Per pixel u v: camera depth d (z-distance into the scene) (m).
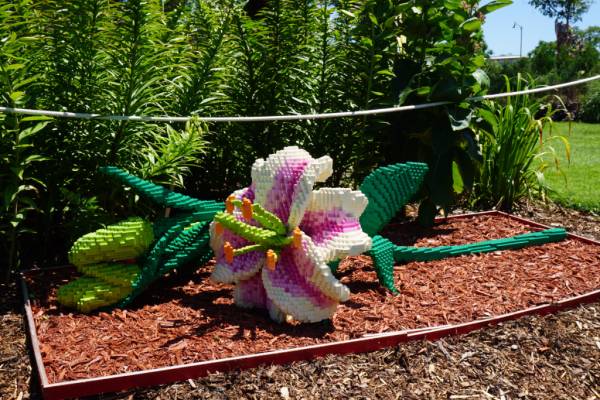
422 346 3.03
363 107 5.32
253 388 2.62
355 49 5.39
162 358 2.81
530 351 3.06
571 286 3.96
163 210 4.52
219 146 5.47
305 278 3.16
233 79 5.25
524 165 6.95
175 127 4.61
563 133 16.11
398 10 4.95
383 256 3.79
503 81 19.14
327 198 3.15
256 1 6.88
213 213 3.70
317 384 2.68
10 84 3.50
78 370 2.68
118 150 4.21
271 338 3.05
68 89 4.01
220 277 3.35
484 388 2.73
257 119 4.02
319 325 3.24
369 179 3.74
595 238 5.58
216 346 2.94
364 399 2.59
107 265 3.41
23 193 4.18
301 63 5.45
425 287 3.90
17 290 3.80
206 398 2.54
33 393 2.67
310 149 5.71
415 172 3.91
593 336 3.25
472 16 5.21
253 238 3.15
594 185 8.05
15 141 3.58
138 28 3.92
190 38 5.14
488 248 4.75
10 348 3.06
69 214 4.57
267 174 3.30
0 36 3.65
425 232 5.50
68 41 4.08
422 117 5.26
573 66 23.11
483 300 3.69
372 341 2.98
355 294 3.76
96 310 3.38
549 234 5.04
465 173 5.46
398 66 5.35
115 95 4.07
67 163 4.16
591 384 2.80
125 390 2.58
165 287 3.88
